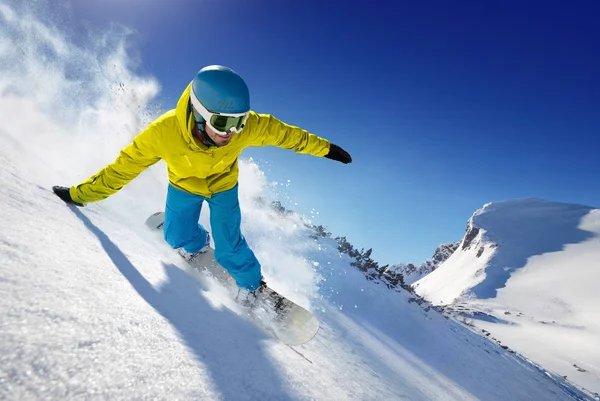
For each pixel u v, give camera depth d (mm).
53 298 938
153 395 836
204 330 1374
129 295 1270
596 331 28062
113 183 2070
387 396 2176
